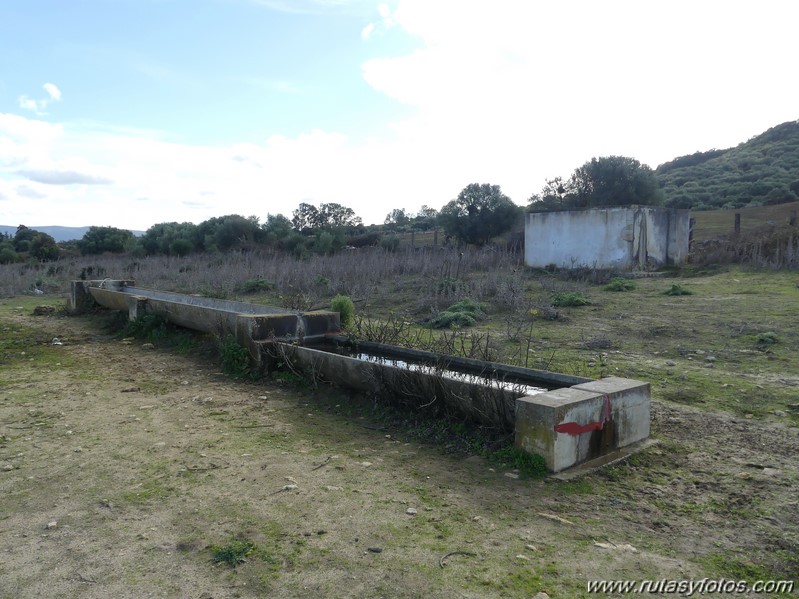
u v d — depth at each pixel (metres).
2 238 39.28
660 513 3.92
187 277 20.33
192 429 5.73
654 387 6.72
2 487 4.44
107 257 31.20
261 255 25.88
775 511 3.91
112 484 4.46
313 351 7.05
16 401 6.84
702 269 17.52
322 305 12.95
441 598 3.00
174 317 10.20
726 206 41.31
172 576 3.22
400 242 29.80
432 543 3.53
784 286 13.78
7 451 5.20
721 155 70.38
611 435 4.85
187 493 4.27
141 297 11.25
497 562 3.32
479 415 5.22
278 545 3.52
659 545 3.52
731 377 7.10
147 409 6.44
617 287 14.74
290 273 18.86
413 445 5.25
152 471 4.70
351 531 3.68
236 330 8.23
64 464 4.88
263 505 4.06
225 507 4.04
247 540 3.58
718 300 12.48
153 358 9.10
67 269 24.39
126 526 3.80
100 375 8.10
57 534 3.71
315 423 5.92
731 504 4.03
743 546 3.51
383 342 8.12
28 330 11.68
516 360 7.82
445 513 3.91
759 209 35.25
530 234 20.25
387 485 4.37
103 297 12.79
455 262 19.72
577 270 17.92
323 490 4.29
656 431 5.39
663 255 18.86
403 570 3.24
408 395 5.89
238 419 6.05
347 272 18.20
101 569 3.30
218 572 3.25
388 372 6.03
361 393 6.54
